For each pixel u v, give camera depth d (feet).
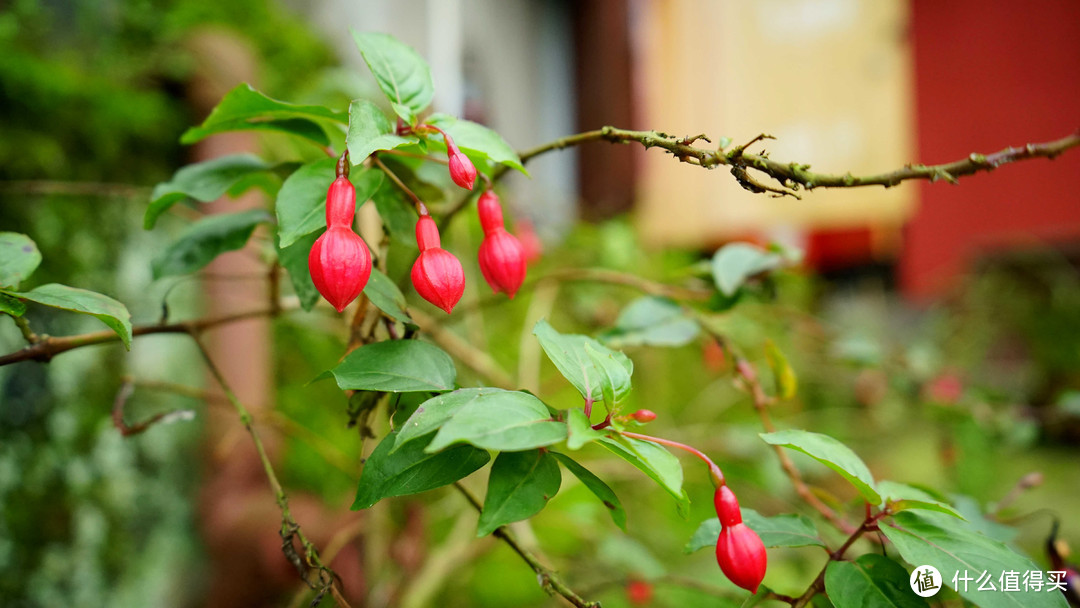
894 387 2.97
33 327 1.90
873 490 1.22
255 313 1.53
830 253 4.87
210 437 2.06
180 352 2.32
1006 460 3.52
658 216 4.18
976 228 3.87
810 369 4.10
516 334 3.45
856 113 3.42
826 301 5.33
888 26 3.33
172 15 2.58
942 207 3.98
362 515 1.74
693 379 4.25
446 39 3.74
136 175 2.30
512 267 1.27
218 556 1.94
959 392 2.76
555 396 3.36
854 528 1.45
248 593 1.90
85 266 2.07
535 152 1.35
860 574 1.24
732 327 2.93
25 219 1.93
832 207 3.50
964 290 4.09
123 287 2.19
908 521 1.24
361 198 1.23
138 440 2.15
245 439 2.05
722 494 1.20
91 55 2.34
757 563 1.19
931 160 3.93
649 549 2.68
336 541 1.68
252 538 1.89
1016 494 1.58
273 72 2.86
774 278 1.79
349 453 2.50
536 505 1.16
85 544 1.96
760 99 3.67
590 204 4.98
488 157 1.26
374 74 1.27
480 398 1.14
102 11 2.41
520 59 4.81
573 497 2.73
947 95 3.85
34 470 1.87
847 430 4.06
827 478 2.83
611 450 1.16
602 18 4.83
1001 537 1.45
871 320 4.93
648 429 3.27
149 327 1.43
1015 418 2.63
